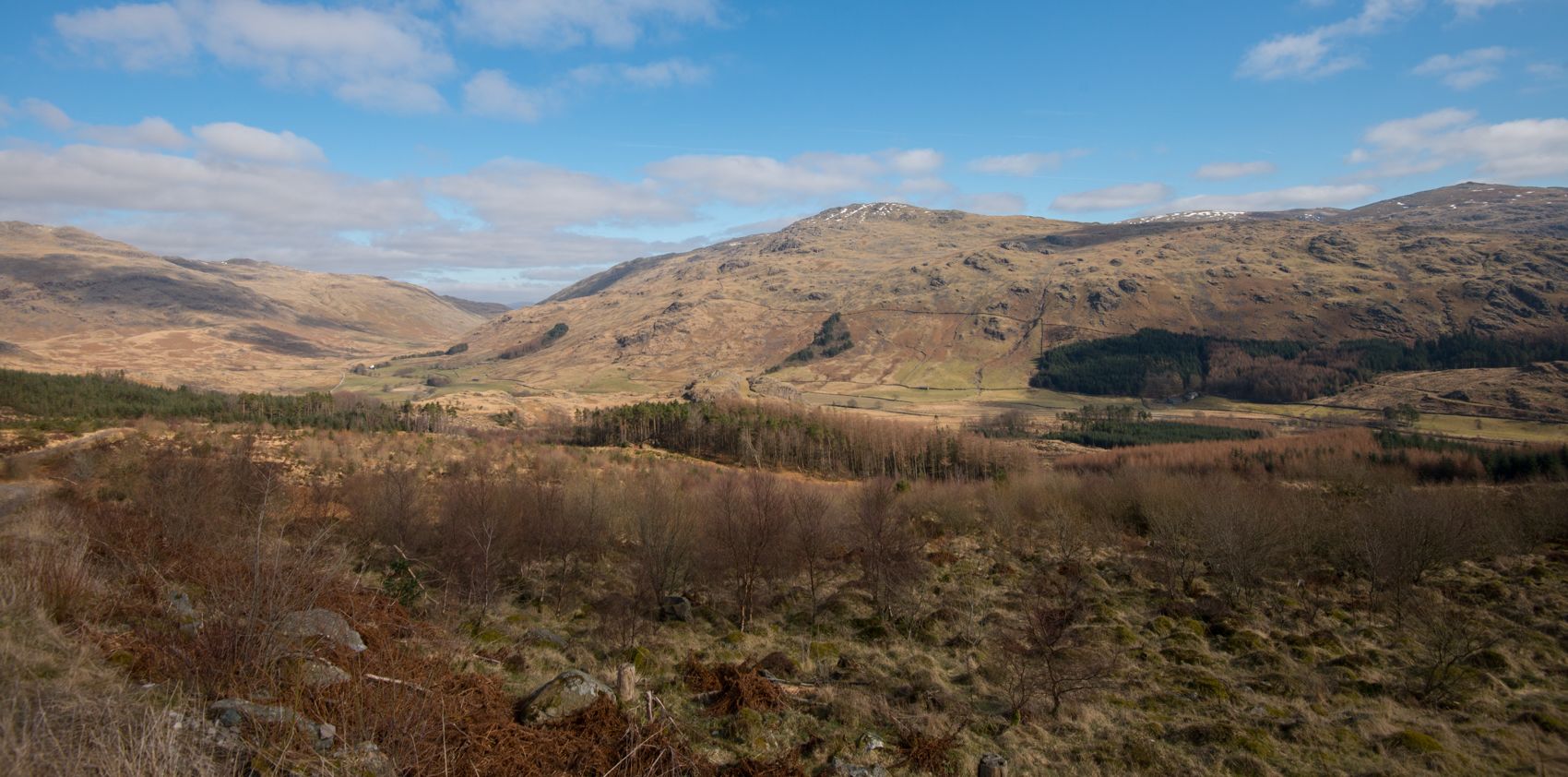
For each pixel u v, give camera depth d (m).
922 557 34.25
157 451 41.62
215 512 24.72
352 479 40.75
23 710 8.73
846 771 13.52
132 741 8.32
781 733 15.20
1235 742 16.02
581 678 14.11
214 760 8.96
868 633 24.77
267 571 13.12
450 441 64.12
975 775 14.24
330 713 10.64
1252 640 23.72
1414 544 29.66
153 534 20.06
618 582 29.34
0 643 10.15
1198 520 35.00
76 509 22.41
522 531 29.36
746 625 25.92
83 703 9.22
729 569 28.52
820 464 85.88
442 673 13.67
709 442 90.19
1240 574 29.64
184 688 10.66
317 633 12.93
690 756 12.65
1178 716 17.95
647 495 35.06
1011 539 42.78
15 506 23.25
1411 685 19.97
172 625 12.90
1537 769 15.06
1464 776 14.87
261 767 8.95
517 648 19.27
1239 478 59.94
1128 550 39.62
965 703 17.84
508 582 28.81
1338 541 34.00
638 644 21.41
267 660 11.45
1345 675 20.67
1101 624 25.61
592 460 65.31
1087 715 17.39
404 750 10.14
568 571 30.59
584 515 32.38
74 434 47.28
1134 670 21.05
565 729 12.60
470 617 22.30
